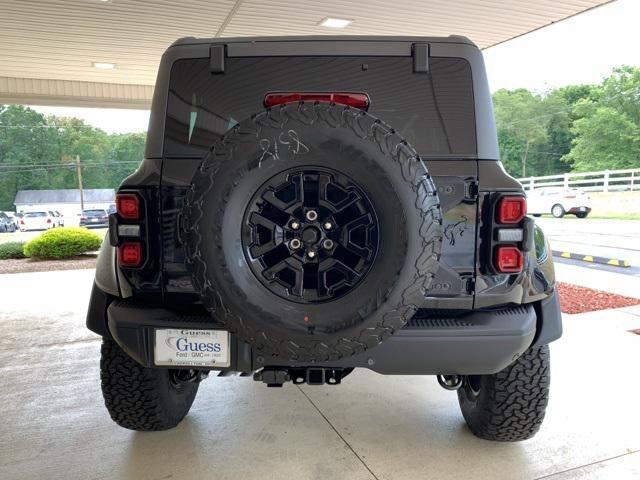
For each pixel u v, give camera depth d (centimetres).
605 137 3372
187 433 256
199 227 158
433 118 189
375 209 157
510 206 178
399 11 655
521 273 185
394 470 221
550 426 260
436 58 191
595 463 225
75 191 4697
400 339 174
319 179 161
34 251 1047
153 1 595
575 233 1231
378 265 157
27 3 592
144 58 846
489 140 188
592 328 434
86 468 225
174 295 189
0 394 316
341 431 257
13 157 4831
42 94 1017
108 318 194
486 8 652
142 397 231
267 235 167
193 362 182
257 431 258
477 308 184
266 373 182
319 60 194
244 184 158
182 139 194
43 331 475
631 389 305
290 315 159
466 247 183
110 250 209
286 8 632
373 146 155
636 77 3538
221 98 196
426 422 267
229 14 648
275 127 157
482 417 234
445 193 183
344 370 193
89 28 688
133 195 185
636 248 948
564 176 1898
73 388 326
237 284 159
